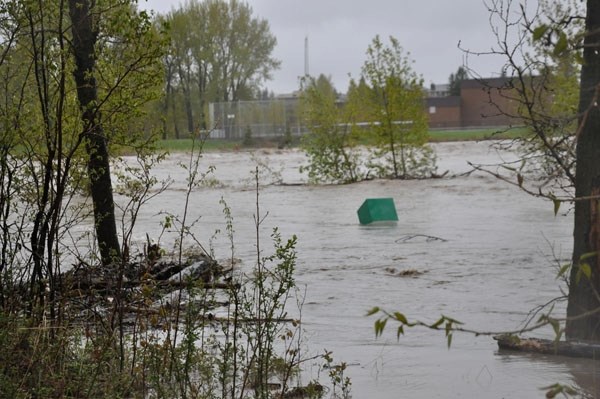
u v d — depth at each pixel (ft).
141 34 36.32
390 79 154.30
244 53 350.23
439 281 60.13
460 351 40.16
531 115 31.24
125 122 39.78
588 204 35.12
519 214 100.53
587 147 34.65
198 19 343.05
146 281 37.29
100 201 49.90
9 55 35.88
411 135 156.87
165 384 31.63
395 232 88.79
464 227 90.84
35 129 34.86
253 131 360.48
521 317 48.03
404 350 40.75
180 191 147.74
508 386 34.04
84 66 39.42
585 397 32.22
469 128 470.80
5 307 32.68
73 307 36.78
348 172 160.15
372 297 54.80
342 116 157.48
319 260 70.64
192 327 34.14
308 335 44.27
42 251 35.04
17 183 35.68
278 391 33.17
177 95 336.90
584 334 36.83
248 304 35.50
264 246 78.38
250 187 153.69
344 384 34.42
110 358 32.30
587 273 16.80
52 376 28.96
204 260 59.41
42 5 34.88
